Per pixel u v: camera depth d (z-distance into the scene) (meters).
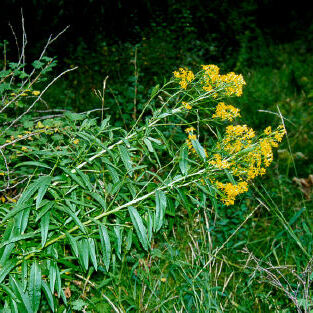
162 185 1.99
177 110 2.10
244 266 2.60
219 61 6.20
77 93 5.09
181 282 2.58
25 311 1.71
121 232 1.98
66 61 5.73
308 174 4.02
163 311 2.37
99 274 2.53
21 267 1.77
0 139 2.33
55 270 1.79
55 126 2.33
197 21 6.88
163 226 2.26
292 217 3.01
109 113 4.15
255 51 7.55
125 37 6.44
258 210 3.39
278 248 2.99
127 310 2.33
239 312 2.45
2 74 2.41
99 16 6.48
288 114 5.14
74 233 1.99
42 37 6.07
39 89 3.21
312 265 2.33
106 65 5.55
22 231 1.69
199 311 2.36
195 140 1.96
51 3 6.16
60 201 1.86
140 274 2.50
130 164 1.93
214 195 2.03
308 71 6.90
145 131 2.08
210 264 2.60
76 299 2.34
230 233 3.01
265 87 5.96
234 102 3.83
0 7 5.62
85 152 1.99
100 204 2.06
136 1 6.66
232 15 7.20
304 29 9.72
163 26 6.39
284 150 4.20
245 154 1.99
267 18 9.79
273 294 2.62
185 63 5.27
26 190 1.76
